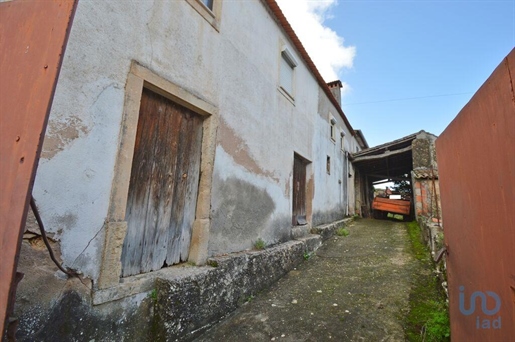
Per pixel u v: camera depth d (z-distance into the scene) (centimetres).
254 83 459
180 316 255
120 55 234
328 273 470
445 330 256
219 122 362
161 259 284
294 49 642
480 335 149
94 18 214
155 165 281
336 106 992
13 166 104
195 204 331
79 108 201
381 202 1287
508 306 118
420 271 448
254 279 380
